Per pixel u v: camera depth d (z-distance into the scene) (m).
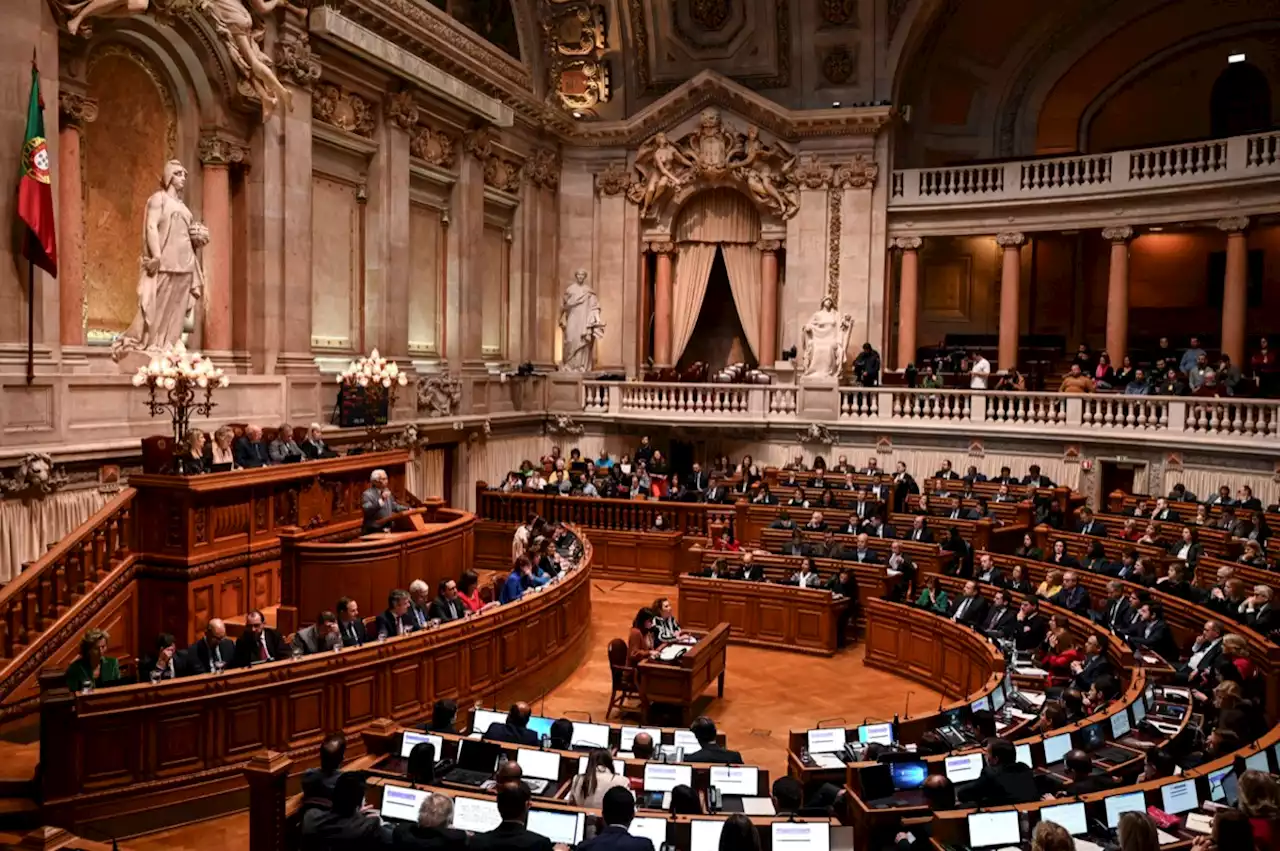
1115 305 26.50
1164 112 30.25
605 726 10.01
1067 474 23.91
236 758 10.54
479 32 26.58
